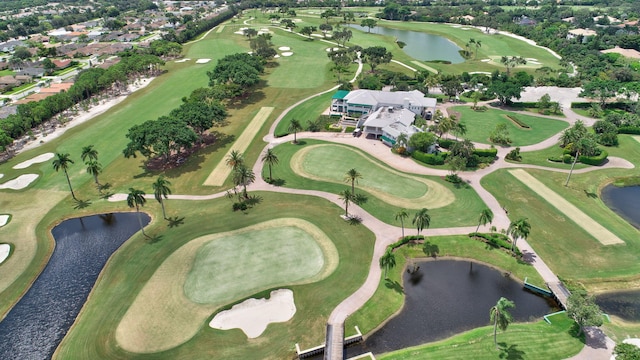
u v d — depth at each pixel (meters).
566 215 96.00
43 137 141.62
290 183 111.50
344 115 155.88
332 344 63.41
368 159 124.12
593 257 82.50
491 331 66.12
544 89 185.12
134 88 194.38
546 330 65.81
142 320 69.19
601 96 158.88
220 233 91.06
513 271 79.81
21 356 64.38
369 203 101.56
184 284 76.81
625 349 56.28
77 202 104.94
